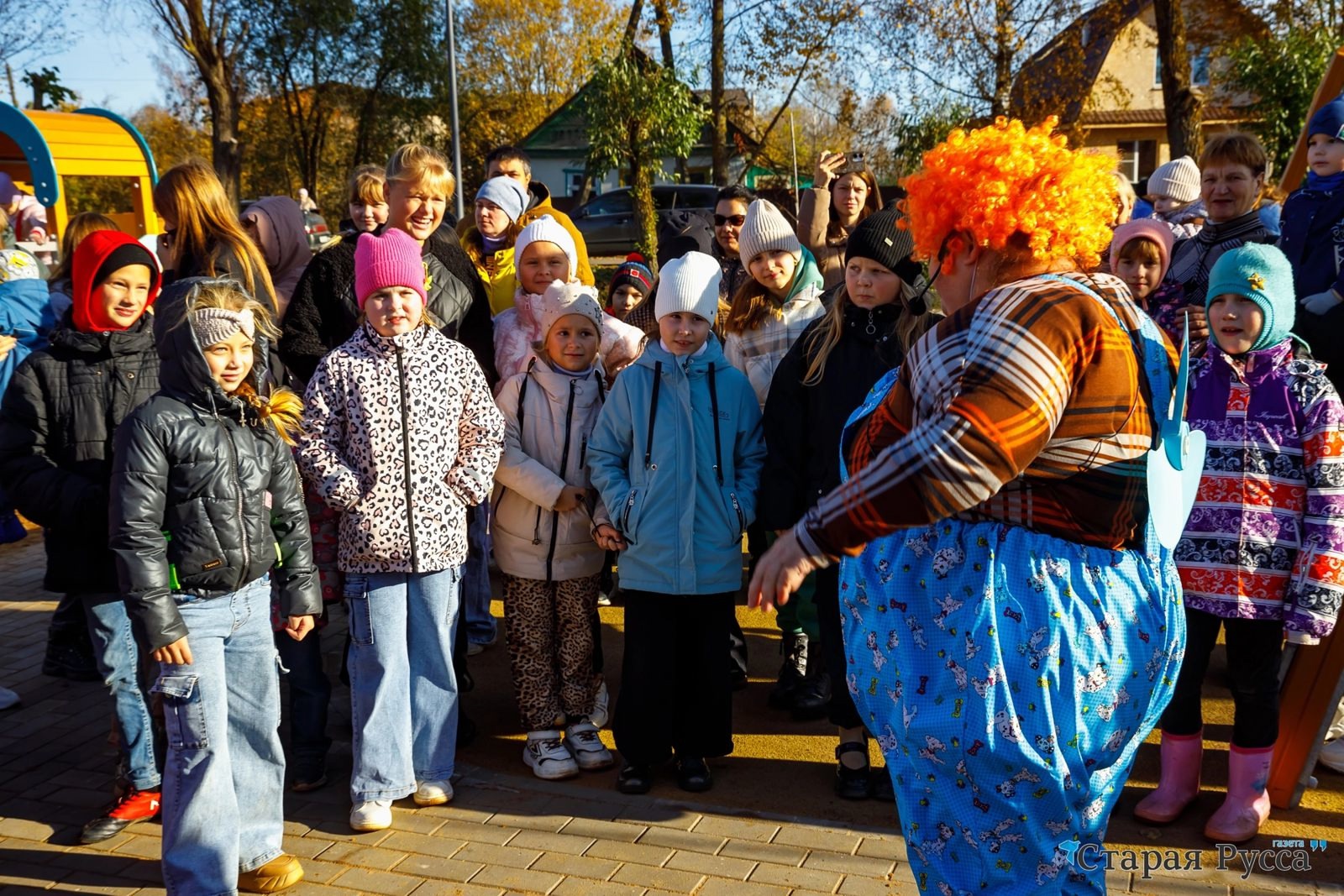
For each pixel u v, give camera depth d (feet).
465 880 10.42
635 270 18.78
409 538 11.44
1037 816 6.17
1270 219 15.93
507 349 14.61
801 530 5.92
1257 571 10.53
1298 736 11.26
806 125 104.42
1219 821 10.82
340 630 17.67
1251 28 58.49
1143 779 12.14
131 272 11.10
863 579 6.72
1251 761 10.77
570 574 12.82
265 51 90.74
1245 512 10.59
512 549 12.80
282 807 10.82
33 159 39.55
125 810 11.64
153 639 9.30
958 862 6.38
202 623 9.75
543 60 133.80
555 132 110.11
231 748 10.31
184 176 12.51
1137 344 6.26
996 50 63.98
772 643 16.61
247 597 10.12
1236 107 61.67
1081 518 6.17
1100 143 101.71
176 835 9.72
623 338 15.06
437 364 11.79
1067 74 63.52
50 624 16.52
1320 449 10.43
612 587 18.81
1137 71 101.60
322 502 12.32
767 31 66.08
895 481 5.66
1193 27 60.18
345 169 113.39
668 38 65.00
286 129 105.60
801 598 13.89
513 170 18.78
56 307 17.28
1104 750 6.25
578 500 12.72
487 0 128.88
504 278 17.29
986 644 6.06
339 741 13.73
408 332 11.75
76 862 10.96
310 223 72.64
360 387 11.45
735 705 14.49
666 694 12.00
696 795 12.03
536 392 13.09
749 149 74.23
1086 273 6.47
